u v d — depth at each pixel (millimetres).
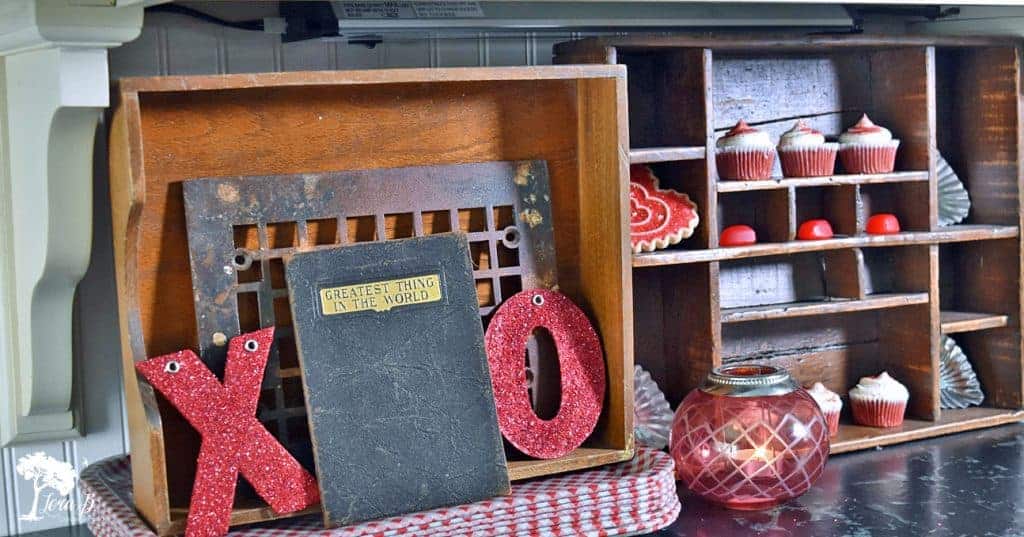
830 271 1844
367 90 1380
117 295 1419
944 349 1921
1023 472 1629
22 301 1379
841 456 1732
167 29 1464
